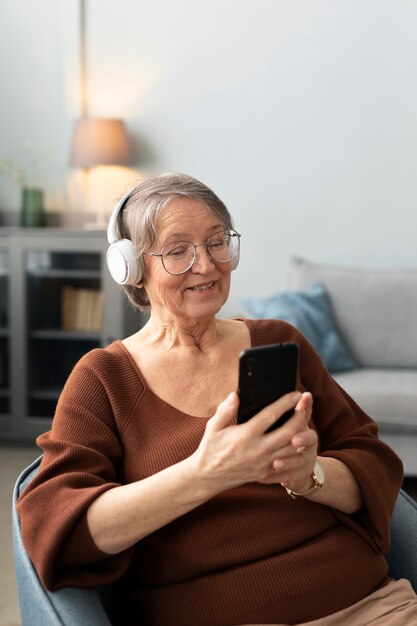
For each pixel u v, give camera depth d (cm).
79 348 449
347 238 461
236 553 137
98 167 482
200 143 471
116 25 471
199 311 146
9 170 492
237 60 461
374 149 453
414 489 370
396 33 443
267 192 467
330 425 161
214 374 150
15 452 444
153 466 140
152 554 139
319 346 397
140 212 147
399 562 156
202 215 146
